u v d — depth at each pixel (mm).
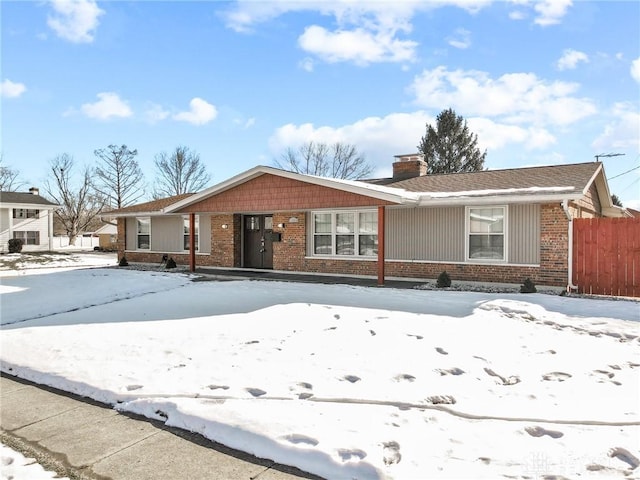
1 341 7164
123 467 3406
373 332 6910
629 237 10617
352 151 44656
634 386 4773
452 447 3461
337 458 3291
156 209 20375
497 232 12531
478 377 5070
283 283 13094
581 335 6879
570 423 3881
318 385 4828
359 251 14906
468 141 43812
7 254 31078
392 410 4188
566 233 11328
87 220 51562
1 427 4203
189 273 16516
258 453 3527
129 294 11938
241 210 15125
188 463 3443
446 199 12383
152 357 6020
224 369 5414
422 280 13562
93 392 4957
